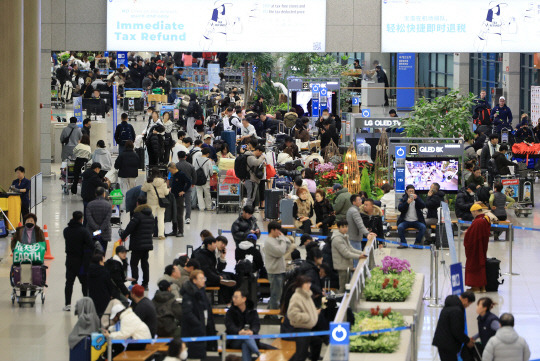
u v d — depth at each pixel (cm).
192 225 2828
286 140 3278
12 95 2970
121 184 3016
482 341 1570
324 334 1524
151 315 1602
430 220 2589
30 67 3253
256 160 2892
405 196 2544
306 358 1609
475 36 3484
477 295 2133
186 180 2678
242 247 1975
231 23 3462
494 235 2727
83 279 1961
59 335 1806
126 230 2081
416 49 3497
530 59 4397
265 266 1911
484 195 2622
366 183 2964
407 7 3481
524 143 3556
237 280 1836
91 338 1552
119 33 3475
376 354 1570
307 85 4212
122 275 1775
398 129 3666
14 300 2003
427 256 2483
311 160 3123
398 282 1934
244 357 1538
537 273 2341
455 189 2741
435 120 3281
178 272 1773
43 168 3691
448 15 3481
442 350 1562
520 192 3073
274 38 3475
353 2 3478
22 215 2714
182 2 3453
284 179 3059
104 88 4975
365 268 1964
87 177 2617
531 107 4234
